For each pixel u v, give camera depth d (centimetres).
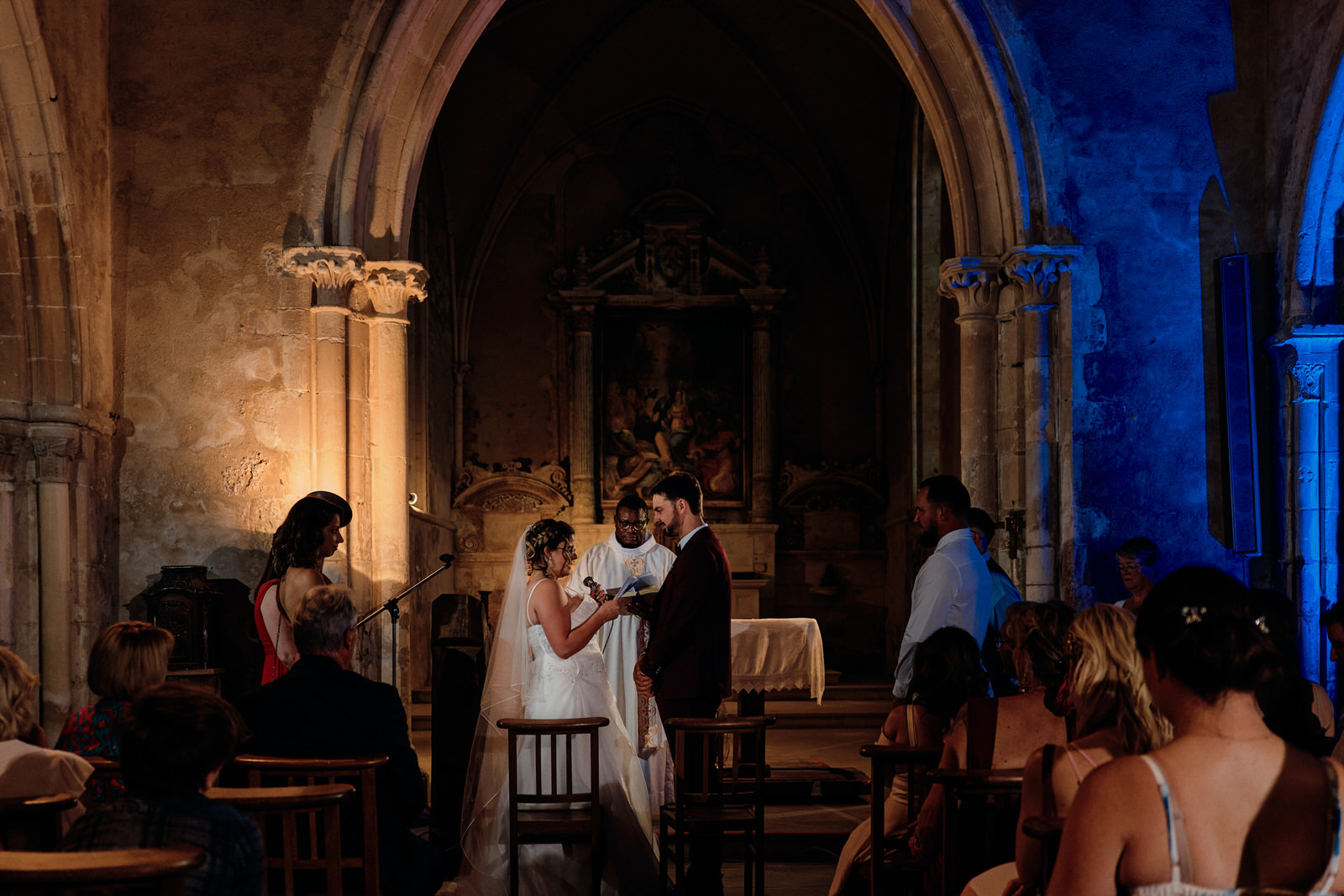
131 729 239
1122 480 754
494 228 1666
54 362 682
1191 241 766
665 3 1473
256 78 744
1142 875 180
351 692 365
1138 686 251
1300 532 740
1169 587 192
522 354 1691
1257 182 770
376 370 764
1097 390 757
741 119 1673
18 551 669
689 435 1678
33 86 657
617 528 760
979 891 310
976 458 795
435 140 1537
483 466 1664
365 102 744
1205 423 758
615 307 1688
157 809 236
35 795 298
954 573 507
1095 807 184
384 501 761
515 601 512
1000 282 789
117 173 737
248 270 738
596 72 1584
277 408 733
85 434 689
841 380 1695
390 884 357
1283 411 754
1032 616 345
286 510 729
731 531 1630
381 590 757
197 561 724
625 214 1711
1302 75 730
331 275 729
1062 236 760
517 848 449
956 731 343
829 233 1709
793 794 731
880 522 1675
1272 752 182
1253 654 181
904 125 1509
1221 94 772
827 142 1606
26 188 671
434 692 571
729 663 521
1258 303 762
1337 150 717
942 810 337
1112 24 771
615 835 490
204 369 734
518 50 1488
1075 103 768
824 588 1653
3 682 308
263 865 249
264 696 363
